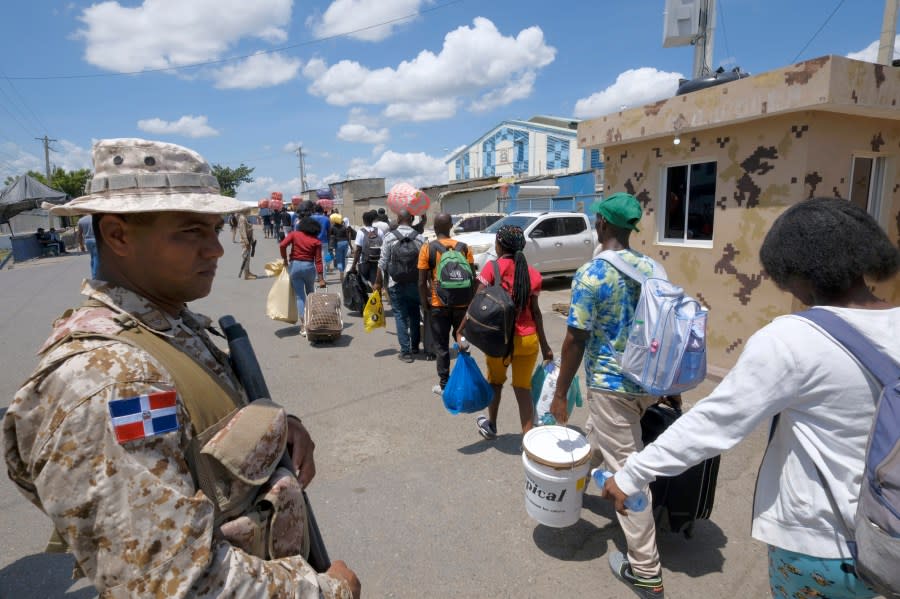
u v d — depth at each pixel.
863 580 1.21
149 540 0.84
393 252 5.95
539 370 3.74
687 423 1.53
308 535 1.26
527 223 11.66
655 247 6.12
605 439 2.57
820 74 4.14
